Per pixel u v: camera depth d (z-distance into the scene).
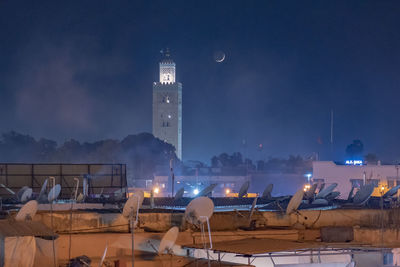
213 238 23.41
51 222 23.66
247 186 39.53
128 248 23.22
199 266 22.02
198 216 21.84
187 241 23.34
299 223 24.94
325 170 90.31
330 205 32.84
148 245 23.38
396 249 23.95
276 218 24.98
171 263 21.62
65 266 21.86
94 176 55.78
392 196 38.47
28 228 21.09
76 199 36.38
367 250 22.83
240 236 23.59
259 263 23.48
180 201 35.44
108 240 23.11
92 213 24.06
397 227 24.95
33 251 20.27
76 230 23.72
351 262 23.19
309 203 34.97
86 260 21.62
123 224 23.88
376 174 86.94
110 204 32.91
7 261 19.86
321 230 23.94
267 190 39.19
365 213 25.59
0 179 54.78
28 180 55.16
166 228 23.92
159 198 37.50
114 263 22.05
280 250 20.14
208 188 37.72
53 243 20.75
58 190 34.72
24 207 23.22
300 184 136.12
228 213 24.73
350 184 88.88
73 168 56.03
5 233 20.11
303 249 21.23
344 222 25.33
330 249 22.00
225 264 21.81
